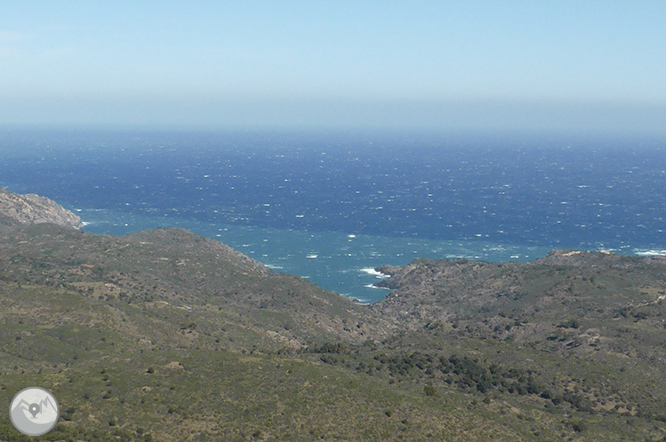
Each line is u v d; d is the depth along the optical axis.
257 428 76.06
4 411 72.19
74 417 73.50
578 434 89.50
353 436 77.44
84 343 111.25
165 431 73.25
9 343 103.69
